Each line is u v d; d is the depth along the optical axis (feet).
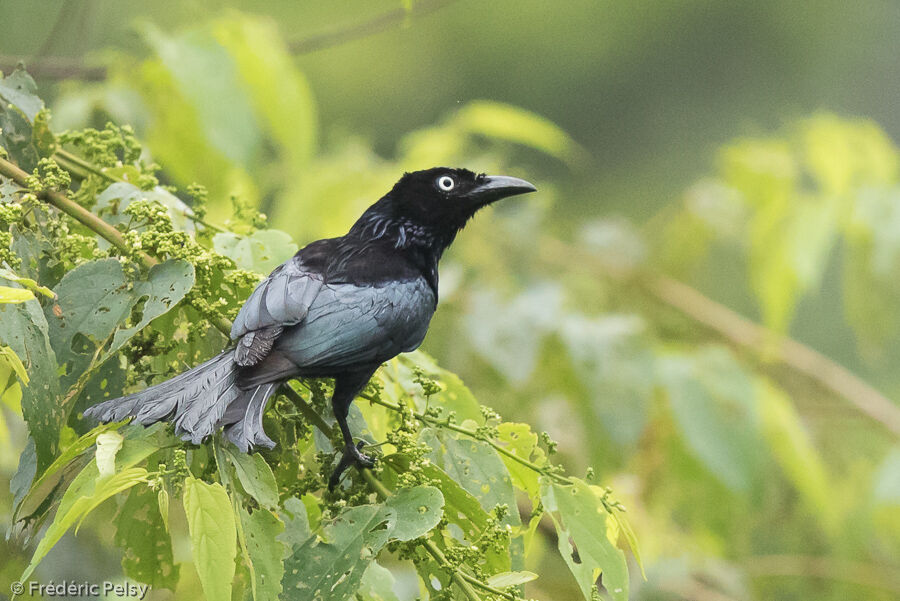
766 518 44.42
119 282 22.13
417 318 26.04
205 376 21.53
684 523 41.78
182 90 32.81
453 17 91.04
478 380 39.27
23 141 25.81
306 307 24.09
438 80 89.20
